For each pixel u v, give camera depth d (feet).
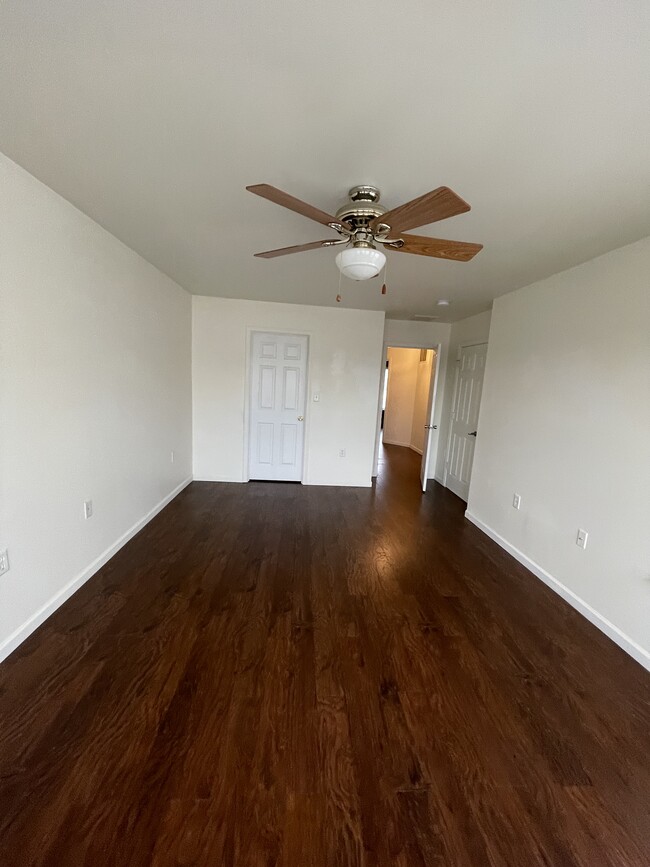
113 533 9.81
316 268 10.41
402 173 5.61
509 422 11.60
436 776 4.78
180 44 3.65
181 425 14.74
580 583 8.52
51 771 4.57
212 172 5.89
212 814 4.23
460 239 7.79
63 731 5.08
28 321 6.49
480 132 4.66
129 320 10.05
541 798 4.59
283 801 4.41
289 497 15.19
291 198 4.88
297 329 15.80
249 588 8.73
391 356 28.48
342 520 13.23
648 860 4.02
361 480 17.20
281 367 16.46
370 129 4.71
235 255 9.75
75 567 8.20
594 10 3.11
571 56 3.55
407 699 5.92
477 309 14.83
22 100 4.47
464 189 5.94
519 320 11.27
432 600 8.70
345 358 16.20
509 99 4.12
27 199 6.28
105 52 3.76
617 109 4.18
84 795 4.34
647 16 3.11
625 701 6.11
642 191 5.78
